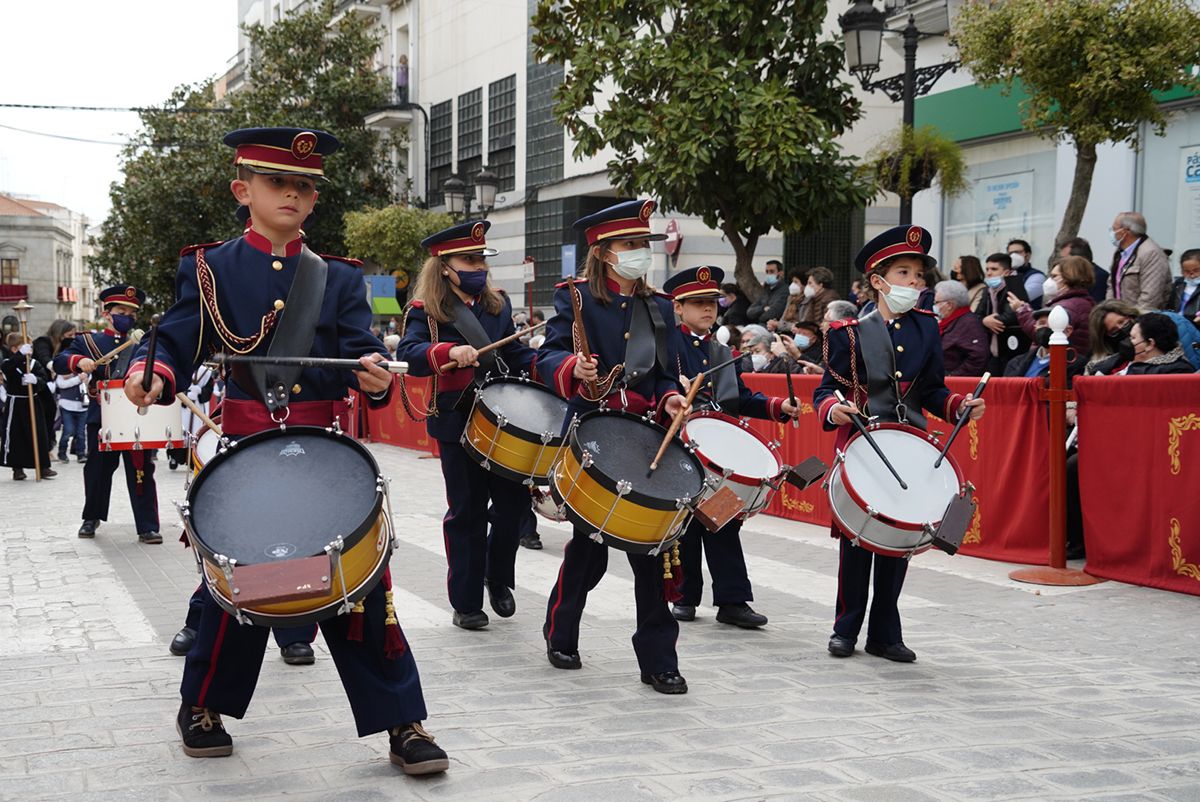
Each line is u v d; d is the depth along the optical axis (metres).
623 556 9.08
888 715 4.98
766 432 11.27
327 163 31.70
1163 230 13.65
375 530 3.78
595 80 13.69
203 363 4.37
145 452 10.04
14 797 3.95
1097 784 4.12
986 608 7.25
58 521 11.58
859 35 12.87
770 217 13.65
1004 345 10.43
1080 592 7.64
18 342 17.08
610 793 3.99
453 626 6.82
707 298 7.13
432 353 6.48
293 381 4.29
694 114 13.03
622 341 5.73
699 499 5.14
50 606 7.38
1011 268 10.77
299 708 5.05
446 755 4.17
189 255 4.37
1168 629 6.65
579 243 25.25
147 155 34.00
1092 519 8.04
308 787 4.05
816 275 12.06
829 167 13.53
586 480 5.03
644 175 13.55
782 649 6.30
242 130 4.21
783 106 12.99
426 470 16.06
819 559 9.04
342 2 36.16
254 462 3.95
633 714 4.98
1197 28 10.58
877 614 6.06
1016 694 5.35
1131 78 10.52
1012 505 8.65
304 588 3.49
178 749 4.47
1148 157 13.78
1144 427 7.65
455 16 30.64
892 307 6.12
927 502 5.66
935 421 9.18
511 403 6.49
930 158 13.05
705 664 5.94
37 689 5.36
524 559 9.16
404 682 4.17
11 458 15.73
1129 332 8.54
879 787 4.07
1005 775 4.21
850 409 5.89
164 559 9.30
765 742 4.59
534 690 5.39
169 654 6.06
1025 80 11.38
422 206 32.19
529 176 27.23
